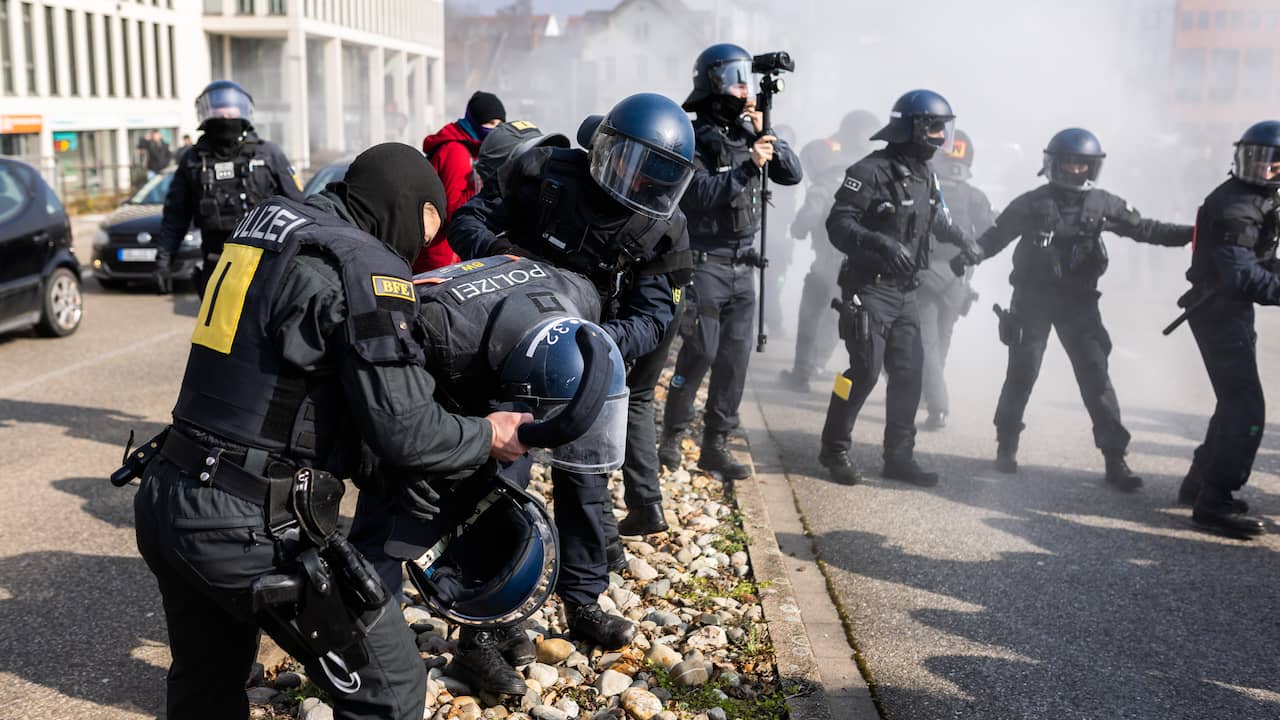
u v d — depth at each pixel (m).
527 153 3.32
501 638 3.39
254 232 2.22
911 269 5.45
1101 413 5.69
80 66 31.62
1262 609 4.13
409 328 2.17
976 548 4.75
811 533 4.89
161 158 27.19
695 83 5.17
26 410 6.83
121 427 6.46
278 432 2.15
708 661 3.46
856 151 8.66
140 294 11.95
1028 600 4.18
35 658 3.51
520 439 2.28
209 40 43.47
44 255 9.09
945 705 3.35
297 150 44.78
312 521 2.14
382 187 2.31
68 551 4.46
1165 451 6.43
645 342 3.37
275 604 2.11
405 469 2.17
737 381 5.50
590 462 2.81
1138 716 3.31
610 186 3.12
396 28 58.94
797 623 3.81
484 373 2.57
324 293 2.13
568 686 3.35
